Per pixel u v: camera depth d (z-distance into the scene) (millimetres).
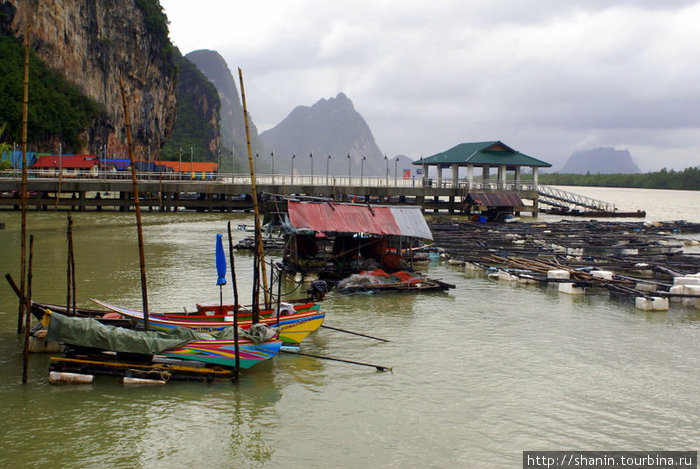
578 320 23766
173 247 41844
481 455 13102
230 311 20422
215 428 13984
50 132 104062
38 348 17938
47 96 104688
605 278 29797
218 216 67375
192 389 15977
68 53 118562
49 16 113250
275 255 38812
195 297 26250
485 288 29891
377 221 30781
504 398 15984
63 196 90438
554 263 35312
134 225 55000
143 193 69125
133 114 141250
